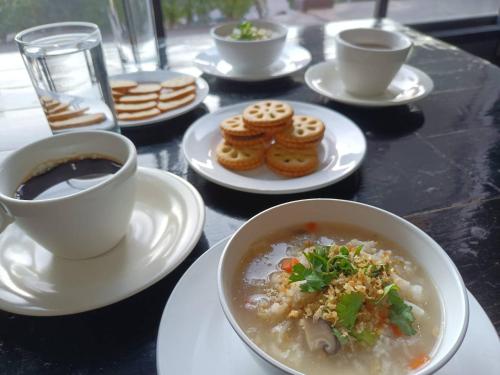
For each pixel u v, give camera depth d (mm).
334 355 182
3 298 216
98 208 227
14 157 253
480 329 193
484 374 176
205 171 326
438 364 151
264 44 469
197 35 644
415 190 320
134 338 213
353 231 231
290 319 196
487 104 443
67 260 250
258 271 216
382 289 194
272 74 491
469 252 261
